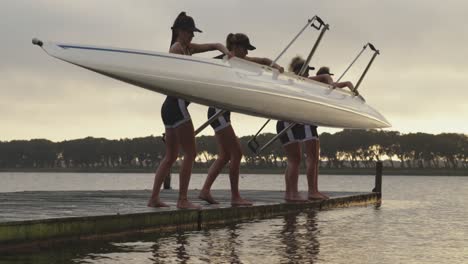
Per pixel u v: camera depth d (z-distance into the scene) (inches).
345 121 558.3
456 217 584.4
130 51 421.7
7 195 633.0
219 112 486.9
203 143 5000.0
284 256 332.5
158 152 6402.6
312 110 518.3
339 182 3622.0
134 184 3329.2
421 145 5895.7
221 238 396.5
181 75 429.1
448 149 5871.1
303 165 4960.6
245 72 472.7
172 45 442.9
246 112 474.9
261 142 3730.3
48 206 467.8
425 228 479.2
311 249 358.9
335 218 545.3
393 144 5940.0
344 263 316.8
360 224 500.7
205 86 437.7
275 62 504.4
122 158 6579.7
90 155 6732.3
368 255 343.3
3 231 327.9
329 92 557.9
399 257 339.0
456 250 366.0
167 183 827.4
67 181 4183.1
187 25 439.8
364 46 596.4
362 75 609.9
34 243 343.6
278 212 561.0
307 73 569.3
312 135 633.6
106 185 3102.9
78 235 367.2
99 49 411.8
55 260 309.1
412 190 1628.9
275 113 488.1
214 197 637.3
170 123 440.8
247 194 728.3
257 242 382.3
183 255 330.3
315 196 642.2
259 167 6063.0
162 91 426.0
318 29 511.5
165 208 451.2
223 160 515.5
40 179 4945.9
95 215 381.1
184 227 441.7
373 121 597.0
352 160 6033.5
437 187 2028.8
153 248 351.6
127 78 414.6
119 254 330.3
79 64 399.9
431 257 340.8
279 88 490.0
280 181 3759.8
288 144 597.3
